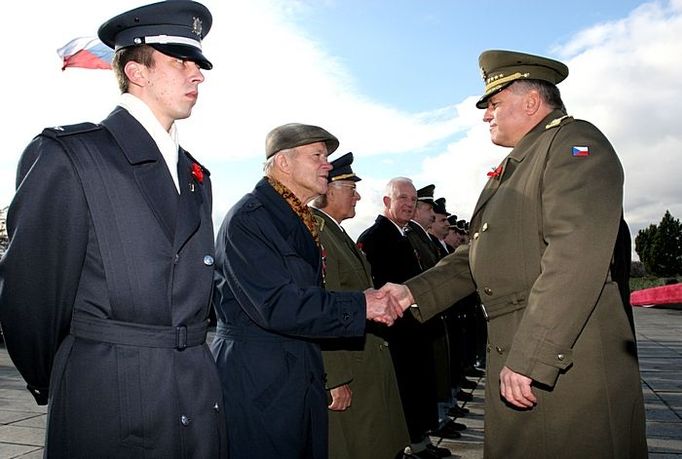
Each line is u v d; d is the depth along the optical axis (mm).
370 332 3406
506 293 2389
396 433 3395
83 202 1783
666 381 7750
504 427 2355
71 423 1755
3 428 5227
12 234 1732
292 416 2529
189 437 1868
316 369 2688
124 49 1992
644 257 54594
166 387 1823
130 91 2012
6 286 1721
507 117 2596
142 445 1776
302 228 2818
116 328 1794
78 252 1771
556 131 2359
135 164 1878
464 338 8070
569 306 2061
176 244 1908
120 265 1804
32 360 1809
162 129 2006
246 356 2574
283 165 2916
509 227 2377
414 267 5176
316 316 2480
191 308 1938
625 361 2262
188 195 2004
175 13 2002
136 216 1848
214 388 1989
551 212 2186
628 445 2223
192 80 2043
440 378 5691
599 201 2127
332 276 3396
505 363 2275
